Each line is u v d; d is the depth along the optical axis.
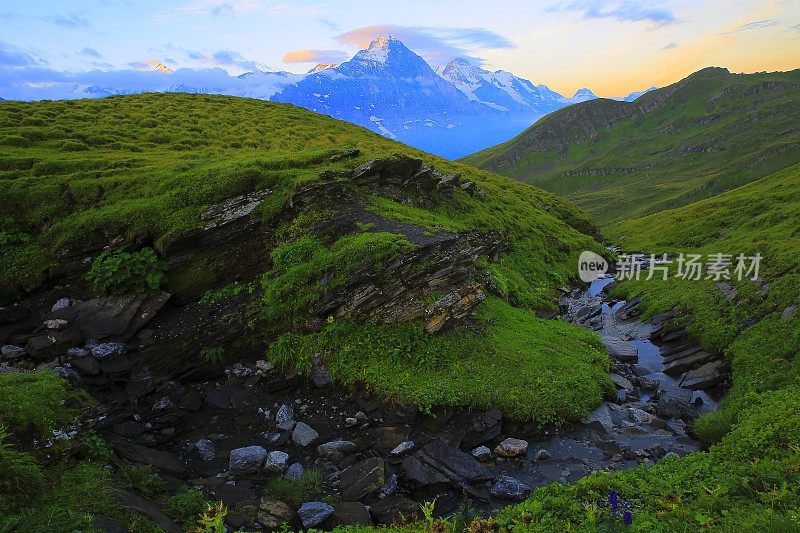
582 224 72.62
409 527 11.87
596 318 37.53
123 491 11.80
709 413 20.08
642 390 24.89
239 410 18.56
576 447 18.06
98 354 19.12
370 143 59.88
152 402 18.12
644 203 199.38
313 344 20.77
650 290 41.91
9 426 12.62
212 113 58.09
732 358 26.11
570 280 47.81
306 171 30.00
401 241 23.69
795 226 43.75
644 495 11.58
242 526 12.56
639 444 18.55
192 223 25.06
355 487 14.50
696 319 31.73
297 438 17.06
